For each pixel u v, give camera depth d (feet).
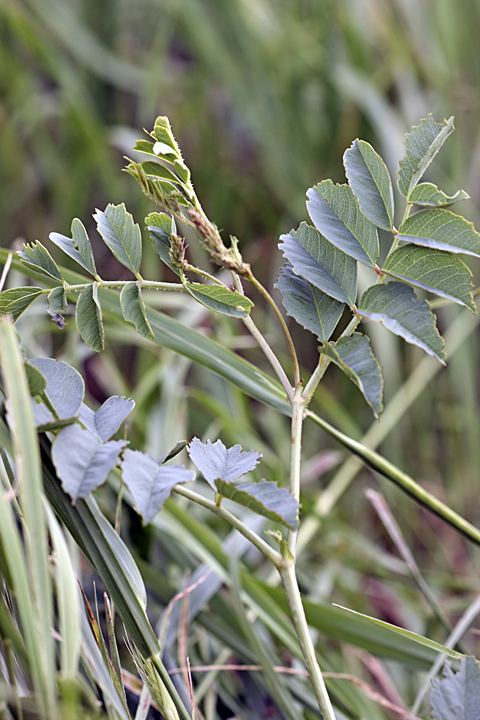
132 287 1.84
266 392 2.17
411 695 3.20
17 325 3.22
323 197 1.84
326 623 2.35
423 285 1.80
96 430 1.78
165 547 2.69
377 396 1.75
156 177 1.82
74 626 1.70
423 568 4.58
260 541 1.80
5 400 1.79
